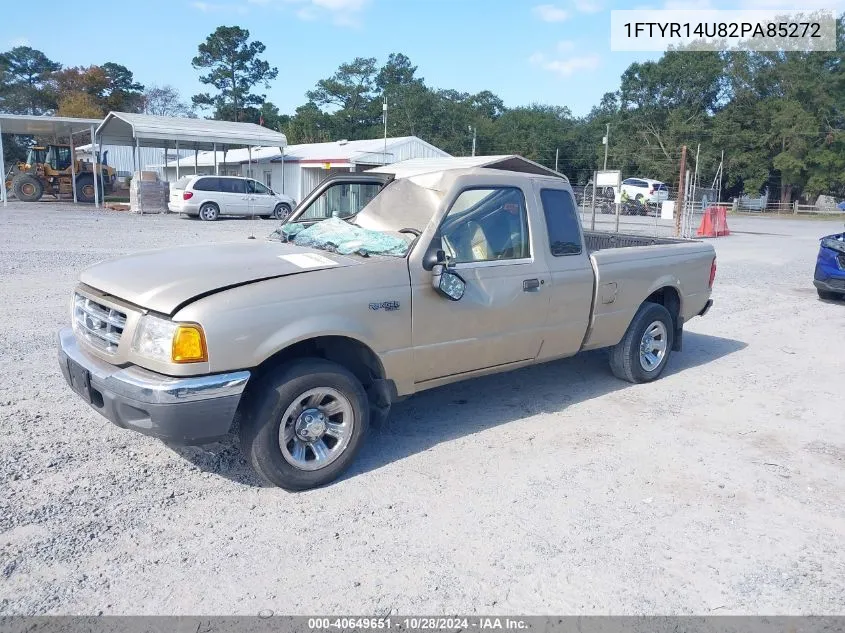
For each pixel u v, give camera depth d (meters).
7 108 69.69
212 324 3.54
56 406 5.09
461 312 4.55
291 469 3.91
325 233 4.84
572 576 3.25
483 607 3.00
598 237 7.38
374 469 4.32
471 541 3.52
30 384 5.54
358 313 4.04
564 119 81.50
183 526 3.55
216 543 3.41
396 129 72.06
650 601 3.09
